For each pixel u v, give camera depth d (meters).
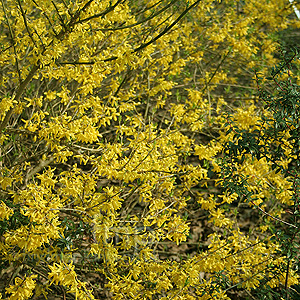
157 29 3.37
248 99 4.47
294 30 7.53
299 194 2.56
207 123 3.81
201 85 5.42
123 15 2.71
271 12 5.52
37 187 2.25
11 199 3.02
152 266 2.55
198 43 4.41
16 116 3.73
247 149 2.49
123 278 2.46
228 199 2.93
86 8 2.32
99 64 2.39
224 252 2.76
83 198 2.41
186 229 2.70
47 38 2.39
